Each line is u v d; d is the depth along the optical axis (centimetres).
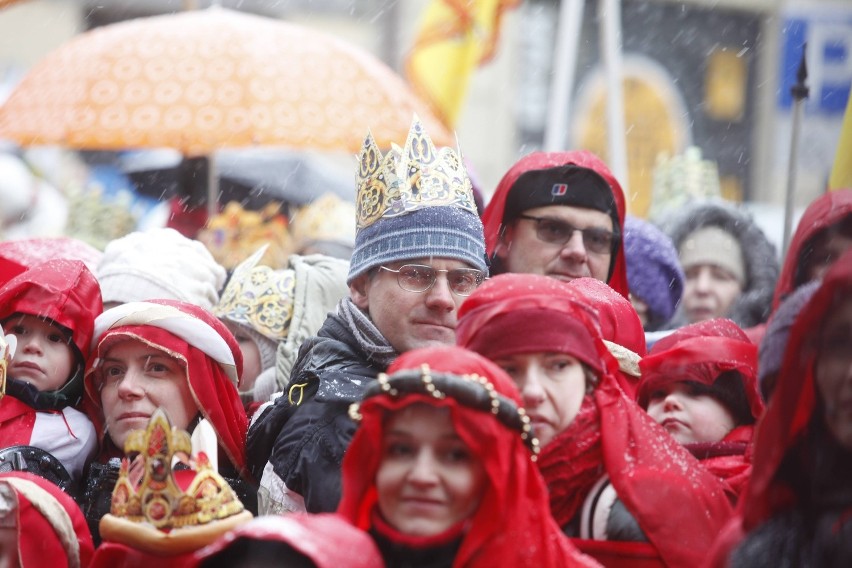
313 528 710
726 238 1673
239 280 1293
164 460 831
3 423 1075
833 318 696
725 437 995
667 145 4222
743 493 754
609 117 1930
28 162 2962
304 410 978
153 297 1234
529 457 764
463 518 754
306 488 948
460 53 1873
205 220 1797
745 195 4250
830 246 933
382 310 1005
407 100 1558
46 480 950
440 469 750
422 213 1005
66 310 1091
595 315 875
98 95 1490
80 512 939
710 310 1659
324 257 1341
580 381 860
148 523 828
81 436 1091
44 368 1088
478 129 4056
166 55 1502
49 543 900
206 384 1053
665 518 845
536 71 4091
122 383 1045
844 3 3631
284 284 1285
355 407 769
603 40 1941
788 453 715
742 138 4256
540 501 761
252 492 1067
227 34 1517
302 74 1500
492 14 1881
